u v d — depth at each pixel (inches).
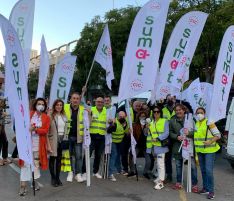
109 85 392.8
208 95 428.1
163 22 338.6
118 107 384.2
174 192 312.5
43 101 301.0
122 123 359.6
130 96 339.6
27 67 397.7
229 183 357.1
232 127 411.5
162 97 392.5
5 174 370.3
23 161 289.1
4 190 310.2
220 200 292.8
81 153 339.0
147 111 363.9
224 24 706.2
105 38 386.6
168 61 390.9
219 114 305.4
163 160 324.2
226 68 311.3
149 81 339.3
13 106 281.6
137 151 364.5
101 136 351.3
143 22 338.0
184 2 791.7
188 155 311.0
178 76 389.4
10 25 266.7
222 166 448.1
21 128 276.4
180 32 389.4
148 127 341.4
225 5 698.2
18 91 274.7
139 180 354.0
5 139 415.2
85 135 328.8
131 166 367.2
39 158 300.4
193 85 434.6
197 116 305.3
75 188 319.0
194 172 315.9
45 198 288.0
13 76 276.1
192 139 311.7
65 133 321.7
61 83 407.8
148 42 338.0
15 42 269.0
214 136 297.4
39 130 295.7
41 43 419.8
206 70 811.4
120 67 1007.0
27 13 399.2
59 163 323.6
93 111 351.3
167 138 323.0
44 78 421.1
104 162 357.7
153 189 320.8
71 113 334.0
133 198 292.5
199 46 765.9
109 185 332.5
